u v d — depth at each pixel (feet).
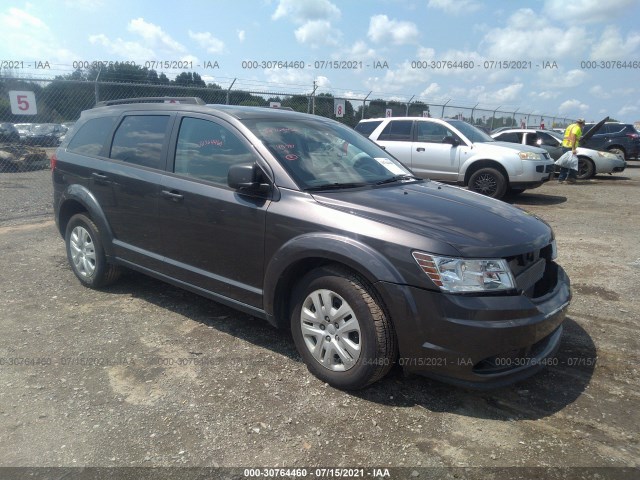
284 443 8.61
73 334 12.55
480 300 8.79
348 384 9.96
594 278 17.48
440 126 35.47
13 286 15.92
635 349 12.27
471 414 9.55
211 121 12.52
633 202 34.91
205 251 12.09
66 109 35.99
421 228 9.42
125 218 13.99
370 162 13.43
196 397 9.88
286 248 10.36
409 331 9.09
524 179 32.50
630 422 9.40
